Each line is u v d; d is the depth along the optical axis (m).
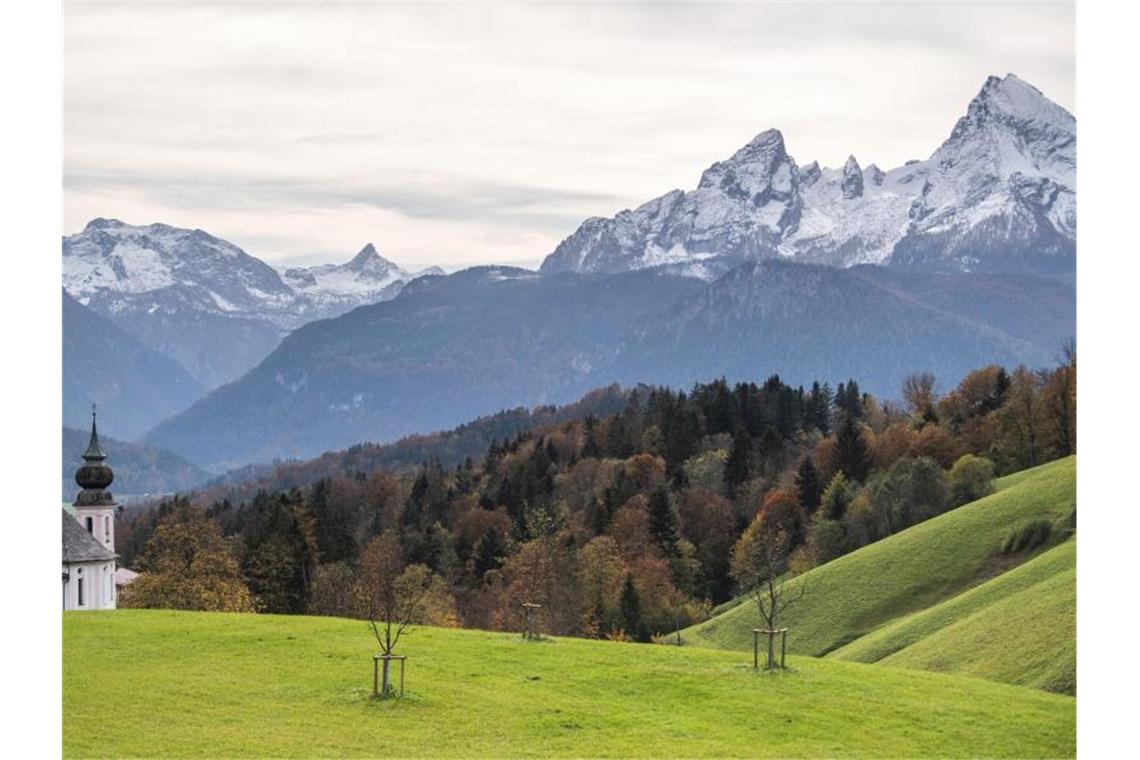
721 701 59.72
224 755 50.66
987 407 188.75
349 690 59.22
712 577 160.75
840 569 114.81
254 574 137.62
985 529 113.62
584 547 143.62
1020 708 61.25
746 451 194.00
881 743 55.66
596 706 58.31
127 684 59.66
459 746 52.78
